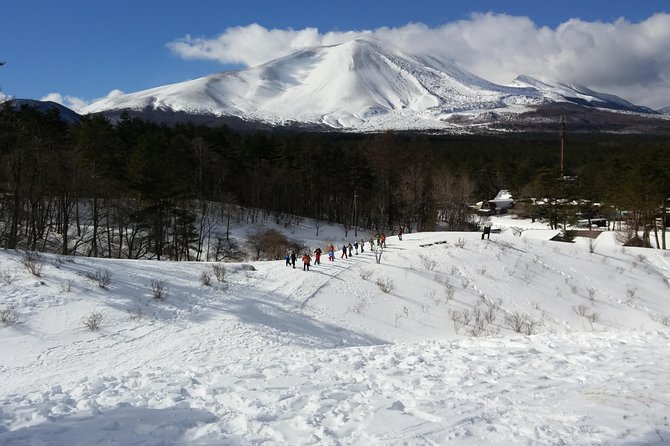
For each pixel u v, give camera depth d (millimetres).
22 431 7258
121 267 28188
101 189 47750
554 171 65688
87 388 10812
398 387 9758
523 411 7539
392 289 30062
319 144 78000
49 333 19375
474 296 30359
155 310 22938
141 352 18047
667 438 6230
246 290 27688
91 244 46219
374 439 6684
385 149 77750
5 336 18609
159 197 44094
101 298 23141
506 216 92688
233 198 67562
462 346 14836
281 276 31250
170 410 8477
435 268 33906
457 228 69062
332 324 24406
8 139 36938
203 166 62719
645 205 49531
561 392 8500
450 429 6867
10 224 43188
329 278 31062
